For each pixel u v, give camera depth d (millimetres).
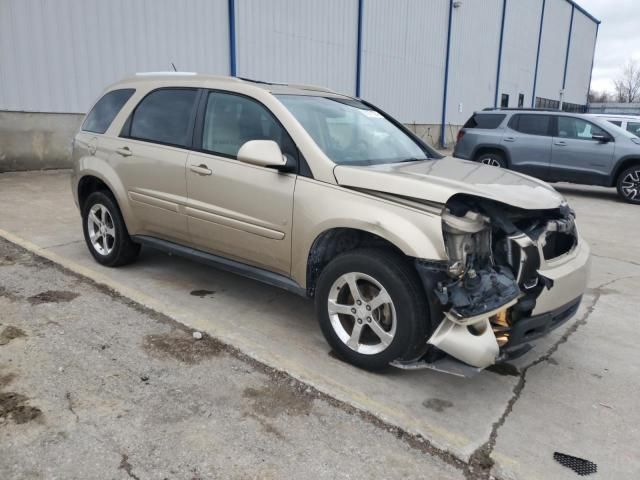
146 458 2551
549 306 3250
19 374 3203
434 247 3021
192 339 3777
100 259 5238
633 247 7160
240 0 14086
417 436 2818
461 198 3189
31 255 5453
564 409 3176
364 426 2895
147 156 4559
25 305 4195
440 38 23781
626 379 3566
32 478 2377
